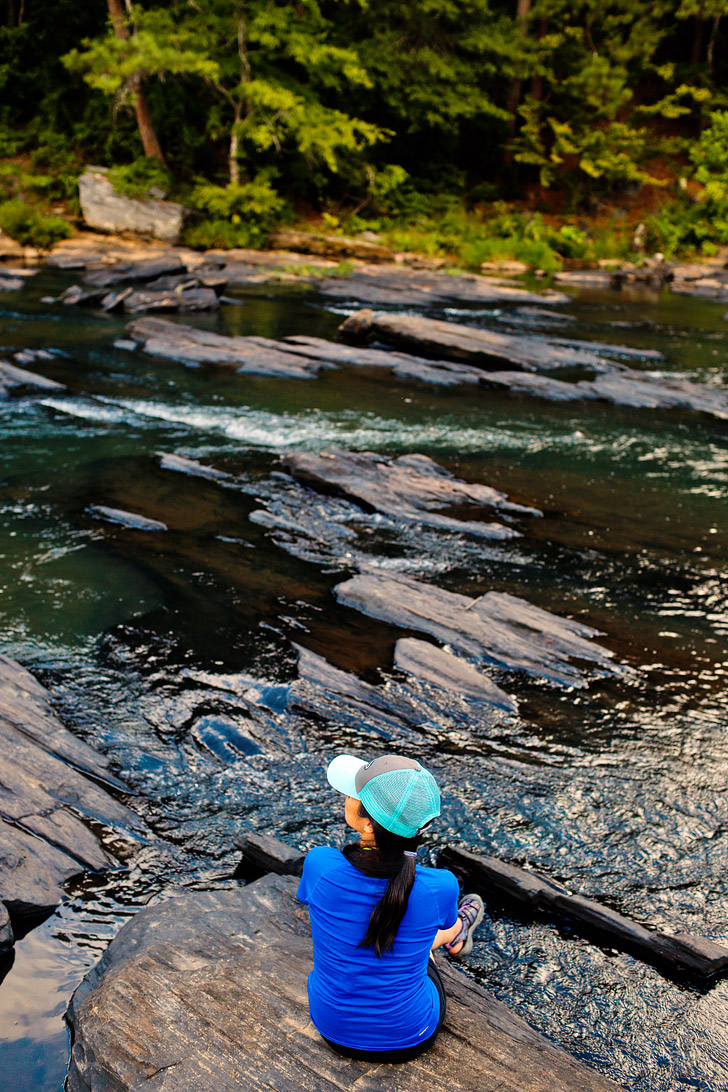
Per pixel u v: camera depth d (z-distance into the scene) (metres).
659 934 3.54
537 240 32.03
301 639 5.94
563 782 4.65
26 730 4.68
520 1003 3.29
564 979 3.42
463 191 37.03
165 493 8.58
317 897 2.25
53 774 4.36
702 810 4.47
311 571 7.04
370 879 2.19
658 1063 3.04
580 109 35.94
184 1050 2.53
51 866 3.80
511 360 14.59
